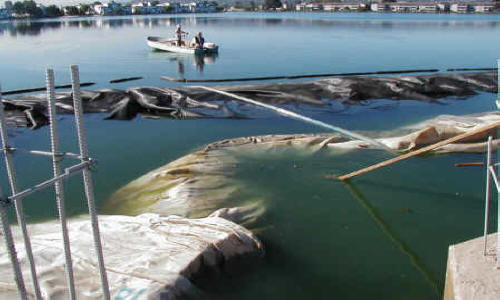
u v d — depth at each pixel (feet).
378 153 28.78
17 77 60.29
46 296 13.84
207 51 84.74
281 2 569.64
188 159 27.55
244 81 57.47
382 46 92.94
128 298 13.61
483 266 12.63
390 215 21.81
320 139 30.53
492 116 33.01
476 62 70.95
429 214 21.90
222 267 16.60
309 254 18.66
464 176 25.79
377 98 45.78
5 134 9.92
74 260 15.48
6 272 14.89
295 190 23.93
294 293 16.29
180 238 16.88
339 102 44.27
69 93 43.68
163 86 54.65
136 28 172.65
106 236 17.02
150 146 33.17
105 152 31.83
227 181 24.50
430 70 62.69
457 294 12.05
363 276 17.39
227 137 35.45
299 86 46.39
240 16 341.41
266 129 37.58
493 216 21.68
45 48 96.32
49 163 29.50
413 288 16.78
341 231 20.40
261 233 19.71
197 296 14.90
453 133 29.37
